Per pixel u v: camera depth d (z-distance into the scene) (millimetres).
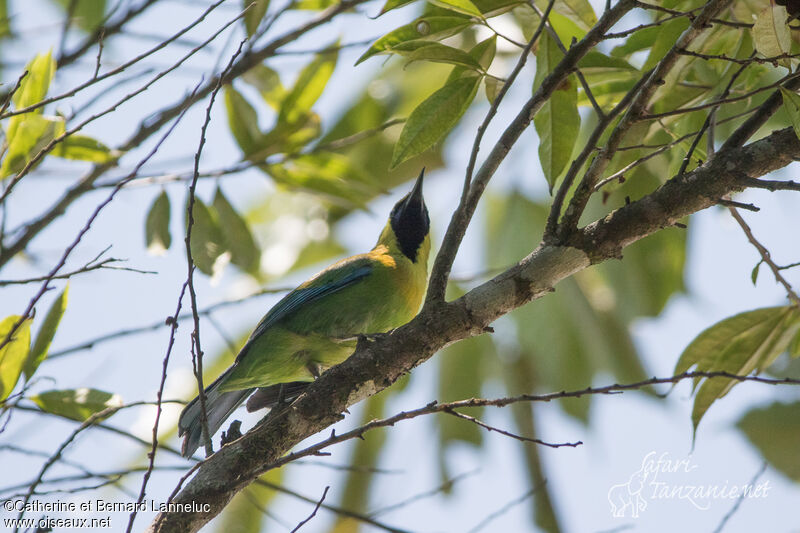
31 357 8930
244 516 13750
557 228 8242
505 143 8125
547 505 14180
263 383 12125
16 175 8148
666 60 7352
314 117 12445
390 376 7996
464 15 8508
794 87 7695
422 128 8648
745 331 9508
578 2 8734
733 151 7973
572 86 8562
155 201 11430
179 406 13820
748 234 9047
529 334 14641
